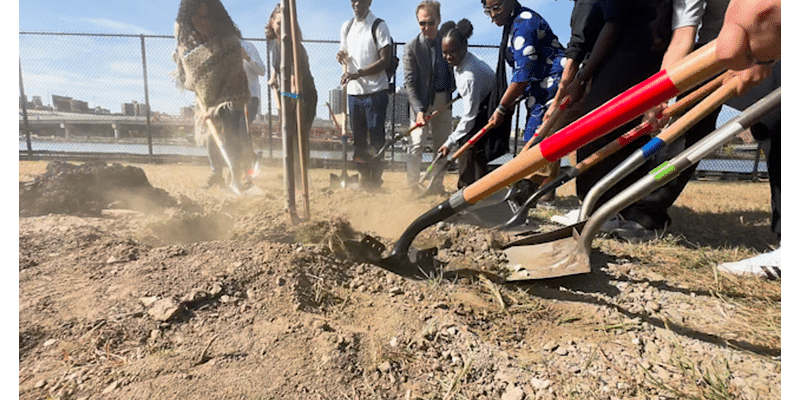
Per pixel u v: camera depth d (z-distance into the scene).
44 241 2.13
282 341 1.45
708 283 2.21
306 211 2.90
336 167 8.90
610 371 1.44
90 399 1.16
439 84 4.91
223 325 1.52
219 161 4.66
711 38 2.66
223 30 4.00
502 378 1.38
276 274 1.85
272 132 8.93
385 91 4.95
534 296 2.03
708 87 2.23
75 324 1.46
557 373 1.42
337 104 7.44
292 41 2.63
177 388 1.21
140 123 10.62
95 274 1.81
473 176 4.43
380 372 1.36
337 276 2.00
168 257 1.97
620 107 1.43
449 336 1.59
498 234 2.96
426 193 4.40
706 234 3.19
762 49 0.96
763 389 1.33
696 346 1.60
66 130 12.43
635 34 2.68
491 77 4.30
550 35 3.55
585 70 2.87
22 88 8.77
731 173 9.14
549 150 1.69
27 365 1.28
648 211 2.93
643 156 2.36
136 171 3.41
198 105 4.18
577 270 2.09
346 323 1.64
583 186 3.14
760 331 1.71
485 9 3.83
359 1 4.75
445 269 2.29
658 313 1.88
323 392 1.24
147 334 1.44
